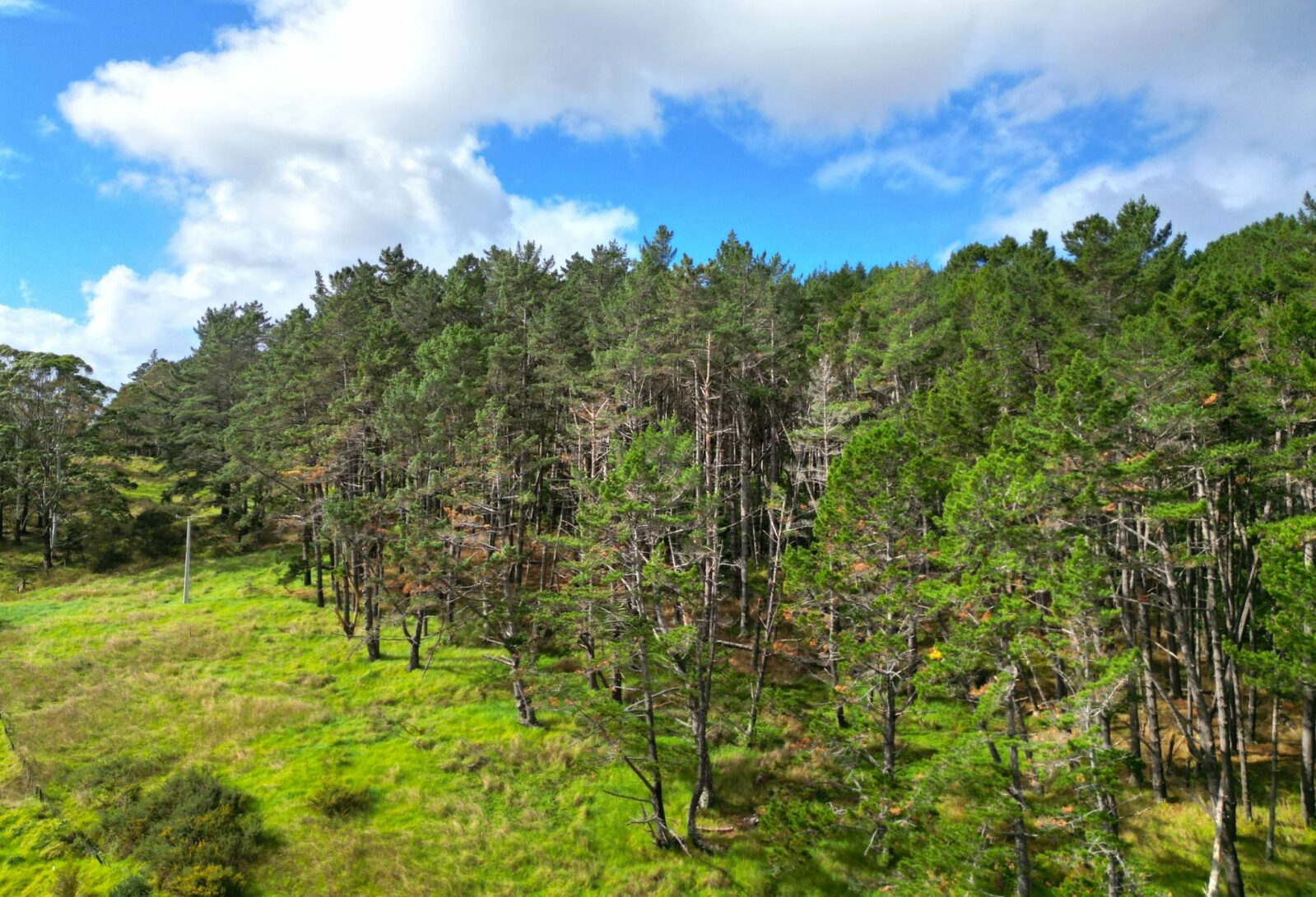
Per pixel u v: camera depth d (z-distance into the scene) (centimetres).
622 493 2520
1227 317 2572
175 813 2430
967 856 1920
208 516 6825
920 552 2461
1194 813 2445
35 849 2345
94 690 3388
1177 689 3127
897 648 2323
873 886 2269
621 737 2548
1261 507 2972
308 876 2255
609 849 2477
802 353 4594
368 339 4506
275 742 3011
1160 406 2216
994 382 3566
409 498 3588
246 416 5334
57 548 5875
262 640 4112
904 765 2547
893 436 2589
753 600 4312
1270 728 2938
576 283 5412
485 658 3850
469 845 2445
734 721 3069
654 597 2517
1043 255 4862
